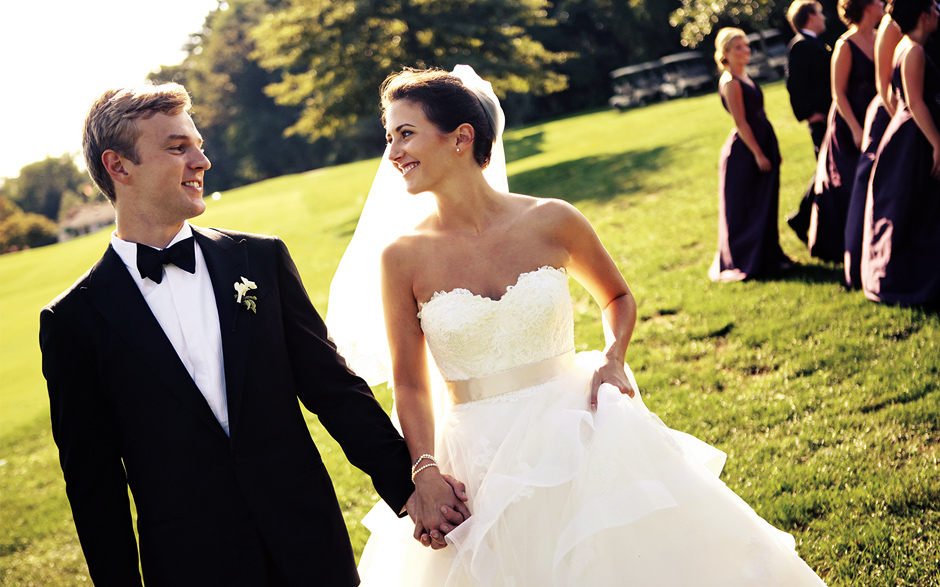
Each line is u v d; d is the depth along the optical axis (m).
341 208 20.42
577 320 6.11
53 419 1.97
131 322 1.97
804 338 4.60
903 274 4.62
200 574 1.96
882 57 4.63
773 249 5.88
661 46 39.84
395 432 2.21
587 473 1.99
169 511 1.97
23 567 4.47
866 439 3.41
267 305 2.11
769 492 3.16
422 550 2.22
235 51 65.25
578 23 46.44
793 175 8.75
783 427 3.69
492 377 2.22
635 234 8.30
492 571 1.98
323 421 2.20
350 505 4.03
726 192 5.98
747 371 4.40
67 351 1.94
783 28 25.86
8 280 27.39
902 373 3.90
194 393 1.97
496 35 21.98
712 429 3.81
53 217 101.56
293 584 2.02
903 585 2.50
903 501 2.91
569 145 21.69
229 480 1.99
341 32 21.41
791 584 2.01
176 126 2.00
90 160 2.02
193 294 2.05
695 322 5.28
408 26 21.31
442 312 2.20
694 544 1.99
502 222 2.29
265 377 2.06
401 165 2.24
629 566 1.95
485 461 2.15
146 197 2.00
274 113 64.81
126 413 1.97
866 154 4.93
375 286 2.56
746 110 5.78
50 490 5.78
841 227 5.61
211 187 68.50
